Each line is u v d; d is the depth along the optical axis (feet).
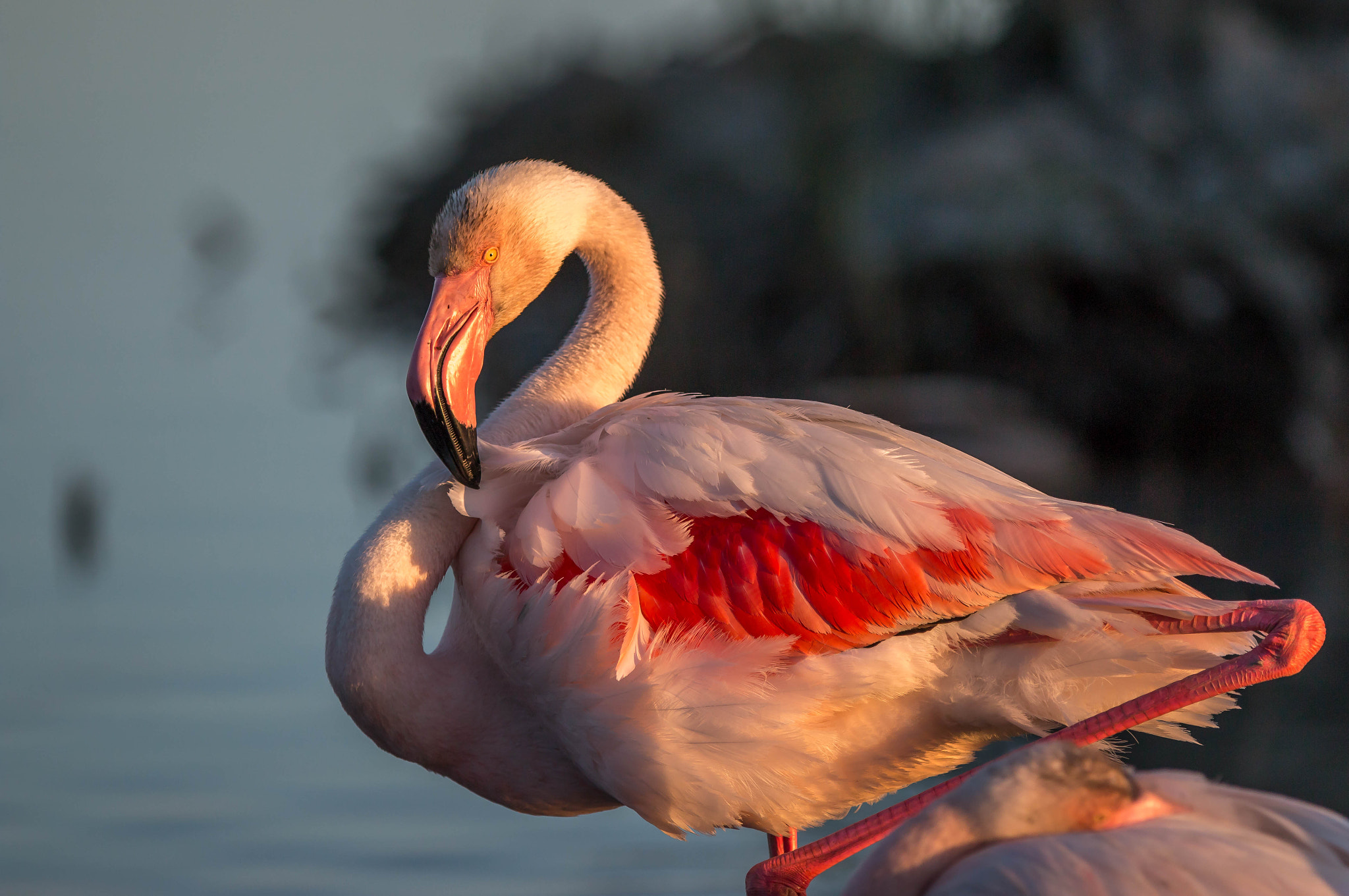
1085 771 13.62
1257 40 88.84
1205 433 83.30
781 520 19.35
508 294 22.56
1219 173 84.43
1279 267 82.12
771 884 18.76
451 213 22.31
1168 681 19.15
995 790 13.64
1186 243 81.76
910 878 13.56
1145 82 88.07
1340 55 89.45
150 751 34.63
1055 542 18.70
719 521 19.53
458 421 21.01
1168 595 18.97
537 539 19.36
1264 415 82.43
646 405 20.85
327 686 40.34
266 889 26.37
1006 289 81.71
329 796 32.17
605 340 23.85
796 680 18.92
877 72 92.53
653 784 19.07
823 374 86.07
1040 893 12.53
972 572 18.76
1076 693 19.07
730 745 18.81
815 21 95.76
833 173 87.97
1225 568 18.45
